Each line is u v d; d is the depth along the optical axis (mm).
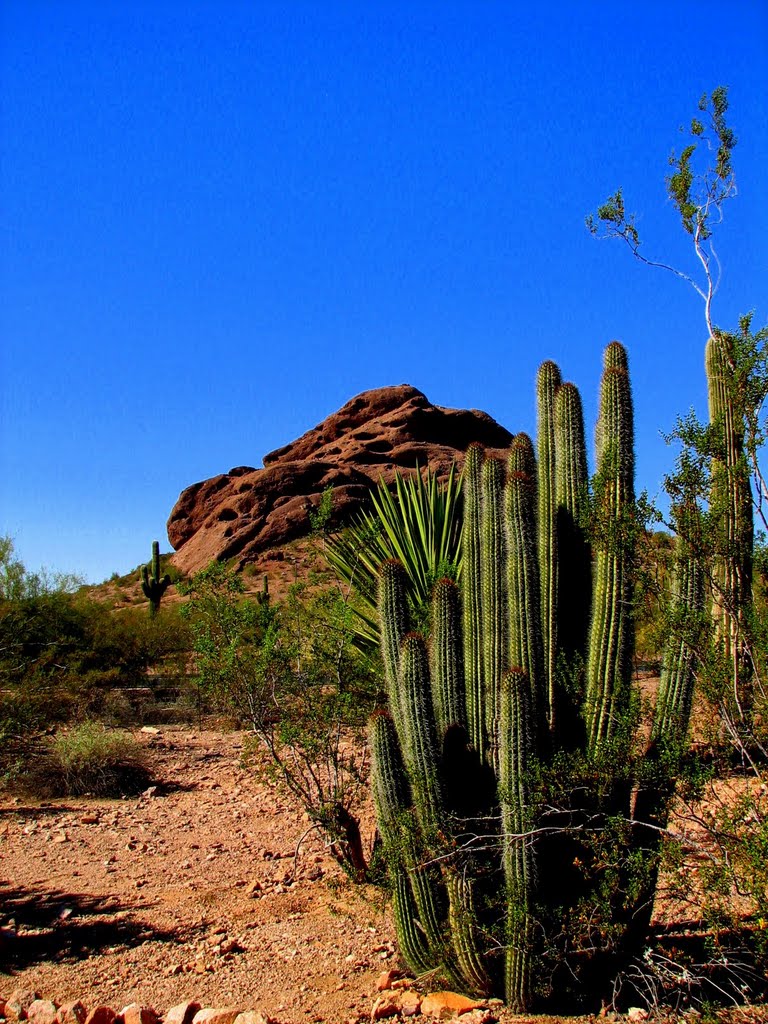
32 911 7605
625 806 5441
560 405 6039
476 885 5570
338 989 5887
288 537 46125
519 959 5238
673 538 5488
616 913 5348
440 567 8203
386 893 6695
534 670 5594
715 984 5051
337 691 8297
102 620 19297
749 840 4578
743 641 5094
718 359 6609
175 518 62094
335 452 54094
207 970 6297
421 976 5859
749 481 5363
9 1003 5789
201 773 13312
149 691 19141
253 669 8133
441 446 50625
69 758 12047
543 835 5336
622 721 5227
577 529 5910
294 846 9469
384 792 5918
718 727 5266
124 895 8008
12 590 16828
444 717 5945
